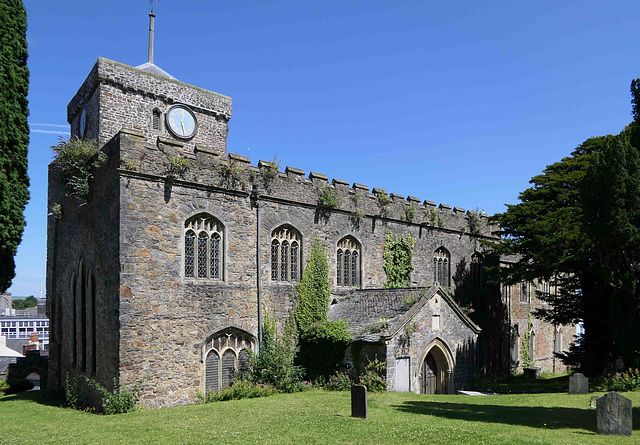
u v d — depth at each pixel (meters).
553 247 21.80
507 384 26.39
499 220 27.02
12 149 21.23
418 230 28.06
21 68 21.77
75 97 24.62
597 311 25.14
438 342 21.08
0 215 20.12
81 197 19.09
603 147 26.42
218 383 18.83
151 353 16.88
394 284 26.23
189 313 18.05
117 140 17.03
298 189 22.39
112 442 11.11
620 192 15.52
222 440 10.84
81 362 19.67
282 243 21.89
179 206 18.16
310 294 22.14
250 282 20.14
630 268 17.30
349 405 15.55
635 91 19.48
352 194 24.80
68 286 21.69
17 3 21.73
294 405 15.73
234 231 19.81
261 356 19.78
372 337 18.89
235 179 19.98
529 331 35.59
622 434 10.88
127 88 22.28
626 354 19.55
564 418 13.20
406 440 10.52
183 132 24.11
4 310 70.31
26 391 26.36
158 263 17.38
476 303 31.28
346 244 24.50
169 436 11.46
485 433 11.09
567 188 25.84
